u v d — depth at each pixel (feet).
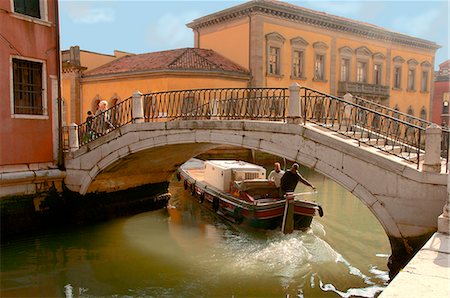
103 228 38.52
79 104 81.66
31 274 27.35
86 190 39.27
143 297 24.02
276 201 35.70
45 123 38.04
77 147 40.06
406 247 22.79
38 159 37.52
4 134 34.47
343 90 88.89
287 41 79.10
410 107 107.65
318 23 83.92
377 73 99.19
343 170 24.91
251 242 33.86
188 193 53.78
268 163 81.56
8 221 34.65
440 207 21.70
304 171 76.89
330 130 27.45
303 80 82.69
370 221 40.24
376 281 25.63
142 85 70.23
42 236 35.76
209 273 27.43
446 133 28.40
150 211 45.50
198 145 40.73
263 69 75.31
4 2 34.12
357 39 92.63
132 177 43.62
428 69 111.75
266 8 74.02
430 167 22.06
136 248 32.83
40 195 37.58
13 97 35.19
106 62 86.02
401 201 22.81
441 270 13.79
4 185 34.27
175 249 32.45
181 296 24.08
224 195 40.47
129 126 36.29
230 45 79.20
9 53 34.71
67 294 24.36
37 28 37.04
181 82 67.10
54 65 38.78
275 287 25.03
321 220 40.45
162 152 39.75
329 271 27.32
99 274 27.45
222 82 69.92
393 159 23.71
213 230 37.88
